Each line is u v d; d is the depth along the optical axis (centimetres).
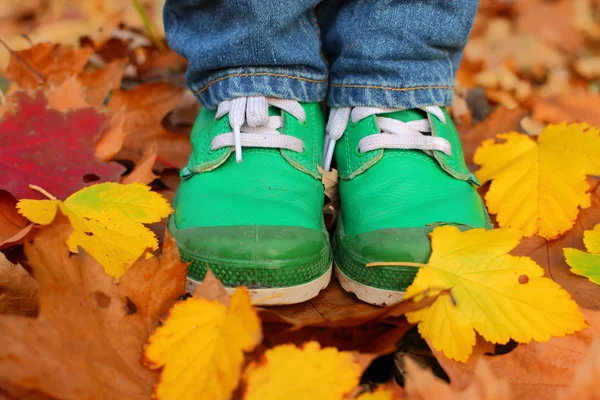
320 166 44
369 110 43
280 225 38
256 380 32
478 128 52
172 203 42
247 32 41
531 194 44
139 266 35
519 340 35
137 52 62
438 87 44
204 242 37
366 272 38
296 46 43
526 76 75
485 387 32
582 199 43
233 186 40
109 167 44
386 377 37
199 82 44
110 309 34
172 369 33
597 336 35
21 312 36
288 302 38
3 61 64
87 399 31
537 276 36
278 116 43
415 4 43
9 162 42
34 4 80
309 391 32
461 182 42
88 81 52
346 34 44
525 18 90
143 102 50
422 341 37
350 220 41
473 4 43
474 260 36
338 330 37
